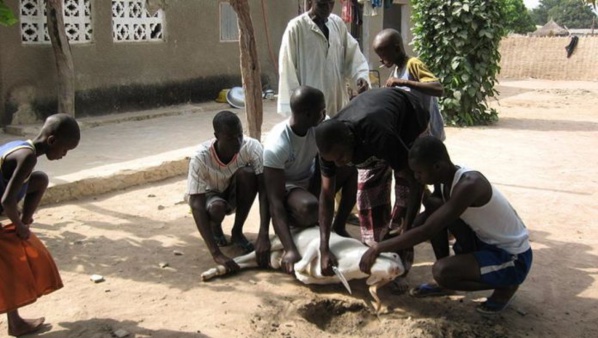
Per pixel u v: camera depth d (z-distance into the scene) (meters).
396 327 3.63
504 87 18.80
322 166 3.96
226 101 12.36
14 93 9.43
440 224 3.55
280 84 5.12
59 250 4.75
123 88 10.90
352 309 3.89
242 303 3.88
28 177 3.40
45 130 3.38
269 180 4.30
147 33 11.24
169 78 11.66
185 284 4.16
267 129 9.93
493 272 3.65
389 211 4.55
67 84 9.47
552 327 3.68
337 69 5.20
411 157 3.54
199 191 4.48
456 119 10.88
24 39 9.48
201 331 3.52
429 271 4.46
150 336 3.46
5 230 3.39
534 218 5.72
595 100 15.39
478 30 10.55
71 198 6.14
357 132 3.75
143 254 4.70
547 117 12.19
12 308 3.32
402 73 4.72
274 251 4.38
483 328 3.64
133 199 6.22
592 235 5.26
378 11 16.02
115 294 4.00
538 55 22.56
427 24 10.74
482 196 3.54
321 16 5.05
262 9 13.01
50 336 3.47
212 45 12.40
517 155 8.41
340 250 4.03
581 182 6.99
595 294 4.11
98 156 7.65
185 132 9.52
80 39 10.21
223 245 4.86
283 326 3.64
